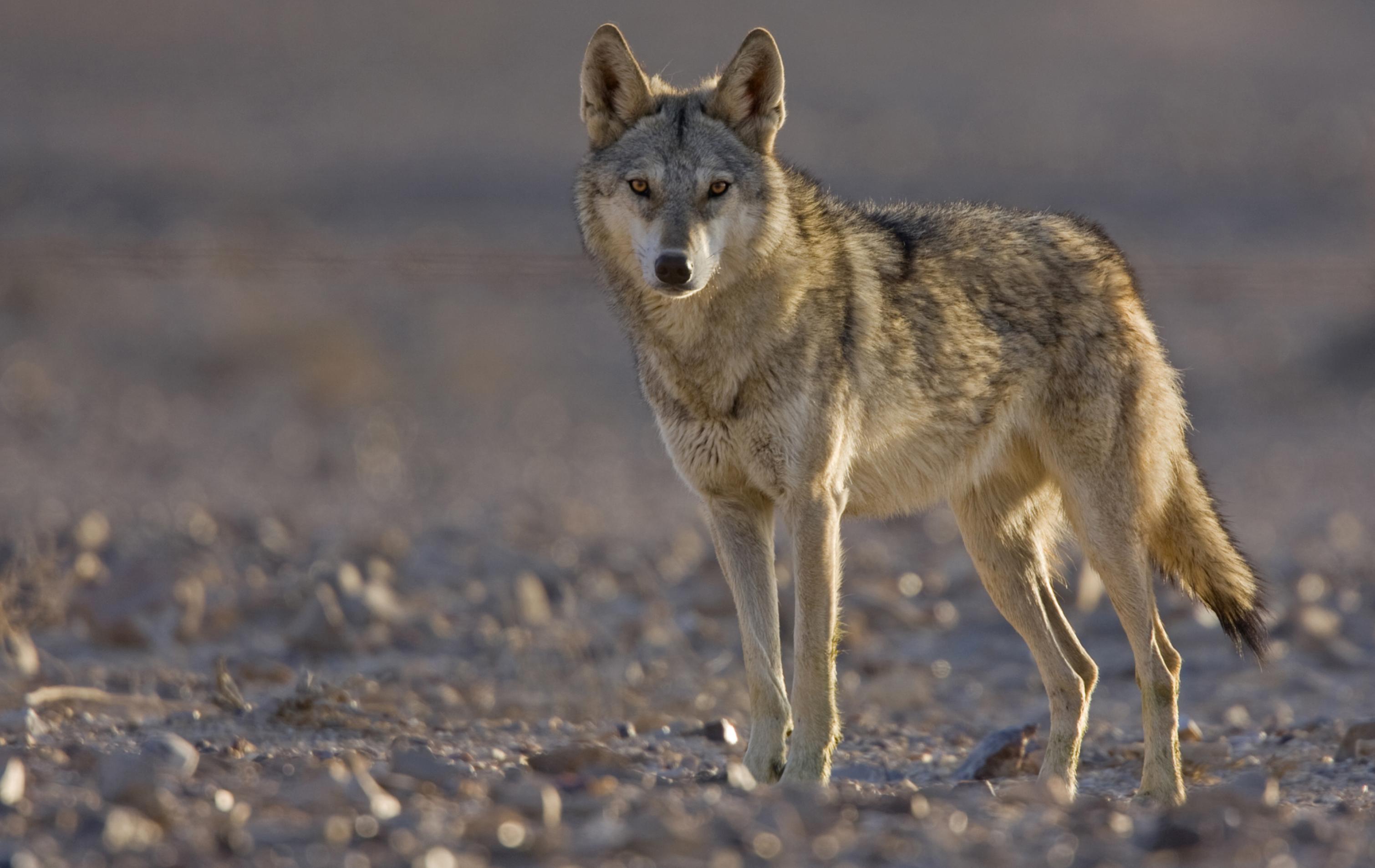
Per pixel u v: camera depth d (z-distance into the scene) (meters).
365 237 74.75
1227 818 10.16
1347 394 48.34
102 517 28.69
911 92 174.38
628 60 15.24
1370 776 13.72
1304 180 104.25
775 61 15.04
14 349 52.59
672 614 22.91
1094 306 15.75
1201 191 101.81
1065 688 15.17
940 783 14.58
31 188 92.94
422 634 21.39
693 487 15.05
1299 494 35.81
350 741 14.88
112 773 10.77
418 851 9.36
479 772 12.83
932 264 15.68
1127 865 9.53
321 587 21.12
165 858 9.24
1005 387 15.70
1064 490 15.59
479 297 63.06
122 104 149.12
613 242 15.17
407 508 33.97
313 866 9.16
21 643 18.38
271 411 47.72
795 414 14.30
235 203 87.94
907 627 22.38
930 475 15.66
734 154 14.77
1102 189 102.62
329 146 122.06
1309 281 54.78
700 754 15.12
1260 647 15.68
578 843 9.67
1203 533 15.76
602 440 44.91
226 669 17.83
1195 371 51.47
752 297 14.41
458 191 98.50
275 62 186.25
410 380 51.41
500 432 45.66
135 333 55.53
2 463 37.88
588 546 28.38
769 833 9.94
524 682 18.56
